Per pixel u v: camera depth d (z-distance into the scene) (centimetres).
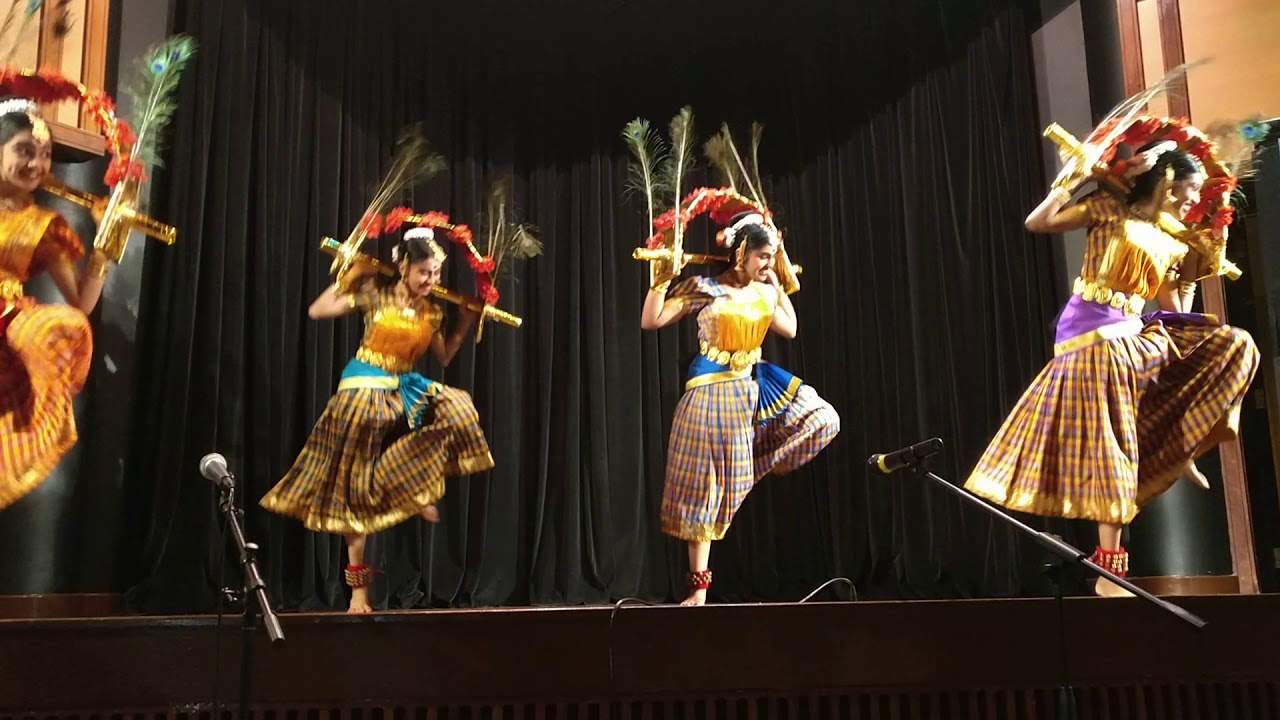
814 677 322
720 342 416
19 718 293
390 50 542
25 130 350
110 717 298
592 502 531
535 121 567
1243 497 452
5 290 349
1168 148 390
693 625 322
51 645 297
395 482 399
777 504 544
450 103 558
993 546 484
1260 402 459
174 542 431
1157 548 461
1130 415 379
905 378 521
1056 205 389
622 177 566
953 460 498
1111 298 386
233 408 450
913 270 518
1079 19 495
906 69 541
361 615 311
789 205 568
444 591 506
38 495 410
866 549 525
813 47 571
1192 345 394
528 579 525
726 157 486
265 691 304
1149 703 335
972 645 329
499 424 530
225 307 455
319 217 496
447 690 311
